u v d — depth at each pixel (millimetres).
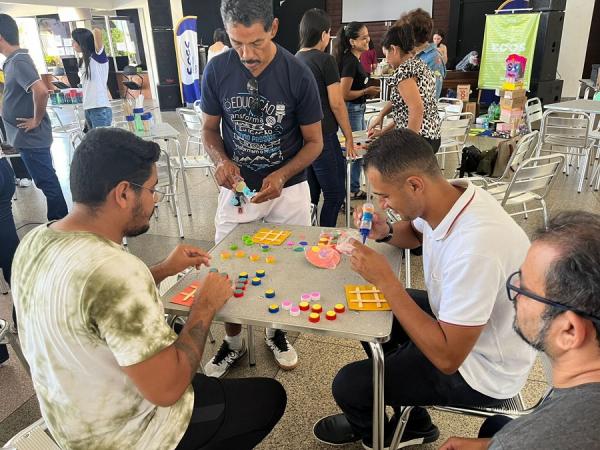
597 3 8117
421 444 1614
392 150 1131
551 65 6516
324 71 2773
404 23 2654
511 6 6875
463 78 7496
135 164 923
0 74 4129
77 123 5438
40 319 850
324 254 1483
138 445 956
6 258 2596
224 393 1226
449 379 1226
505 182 3281
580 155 4148
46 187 3381
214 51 5848
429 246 1277
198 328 1076
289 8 9156
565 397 587
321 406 1819
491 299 1061
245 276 1378
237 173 1814
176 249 1361
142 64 9789
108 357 870
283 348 2057
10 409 1879
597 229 609
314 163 2973
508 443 585
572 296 575
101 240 877
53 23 9008
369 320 1162
